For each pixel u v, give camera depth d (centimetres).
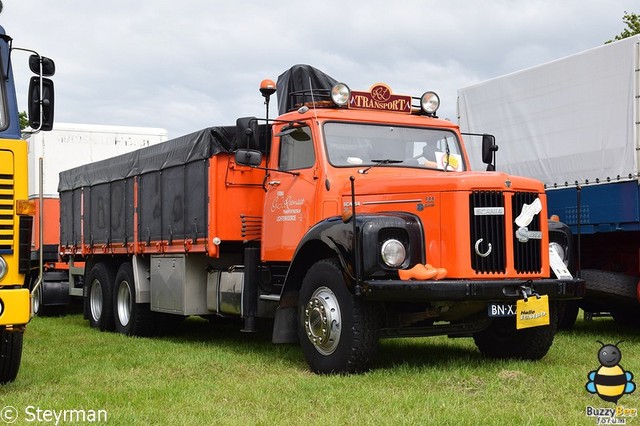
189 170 926
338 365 675
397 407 541
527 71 1068
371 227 652
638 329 1080
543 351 740
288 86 910
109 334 1091
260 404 567
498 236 672
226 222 873
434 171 790
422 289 638
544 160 1034
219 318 1157
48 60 657
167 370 730
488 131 1138
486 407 539
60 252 1362
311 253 738
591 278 976
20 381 669
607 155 934
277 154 820
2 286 604
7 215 612
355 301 666
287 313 757
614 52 928
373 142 782
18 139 632
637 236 951
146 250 1037
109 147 1522
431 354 806
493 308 665
